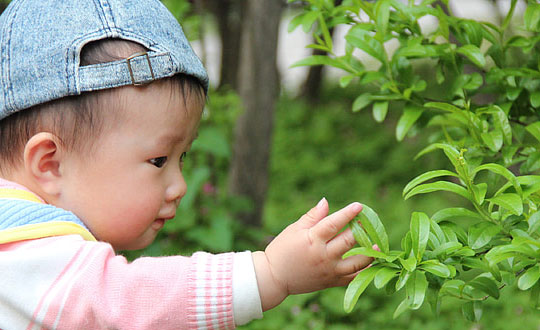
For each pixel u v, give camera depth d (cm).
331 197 803
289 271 126
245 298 125
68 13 137
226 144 356
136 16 139
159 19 142
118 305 124
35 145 135
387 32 178
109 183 137
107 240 143
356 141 974
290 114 1055
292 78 1216
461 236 126
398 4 173
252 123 491
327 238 124
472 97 204
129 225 141
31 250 128
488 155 159
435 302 131
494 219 127
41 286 125
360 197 795
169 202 146
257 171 499
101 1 138
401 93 178
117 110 134
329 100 1175
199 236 352
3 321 126
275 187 833
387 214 706
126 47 136
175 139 142
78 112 134
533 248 117
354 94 1182
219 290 125
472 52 162
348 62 182
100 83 133
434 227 122
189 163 374
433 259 117
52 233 130
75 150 136
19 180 141
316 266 125
